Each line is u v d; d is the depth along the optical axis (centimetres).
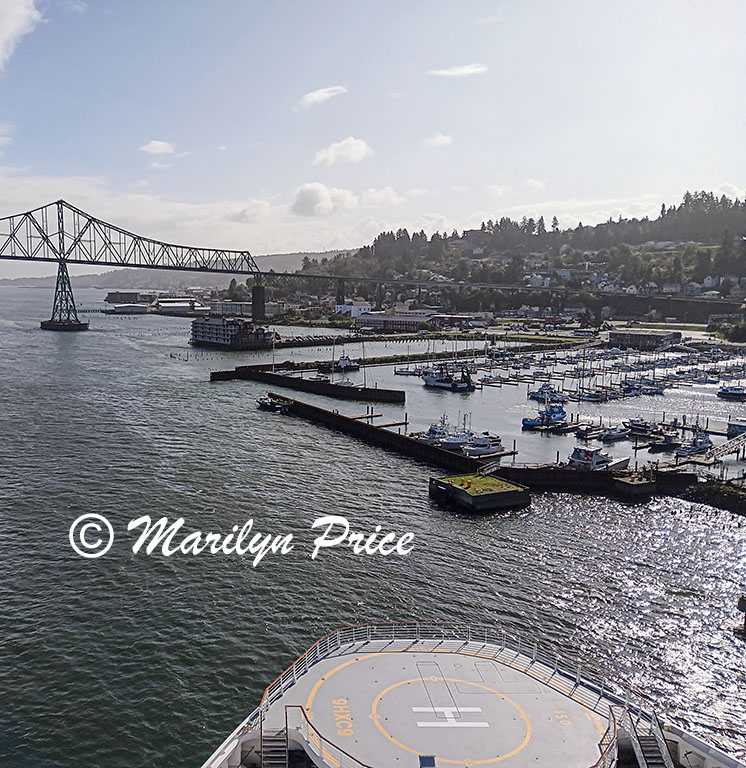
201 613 5725
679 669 5194
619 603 6266
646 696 4825
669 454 12938
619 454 12788
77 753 4078
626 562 7250
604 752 2592
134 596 5988
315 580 6444
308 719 2772
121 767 3984
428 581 6556
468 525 8281
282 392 18812
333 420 14262
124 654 5084
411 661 3225
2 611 5638
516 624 5775
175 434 12631
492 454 12331
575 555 7412
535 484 10169
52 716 4391
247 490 9194
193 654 5116
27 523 7606
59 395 16550
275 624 5588
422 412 16788
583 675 3250
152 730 4291
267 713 2827
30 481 9156
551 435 14588
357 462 11144
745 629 5834
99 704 4516
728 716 4638
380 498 9225
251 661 5050
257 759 2766
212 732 4291
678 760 2906
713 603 6325
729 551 7638
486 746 2630
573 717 2830
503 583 6594
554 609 6091
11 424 12875
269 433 13212
